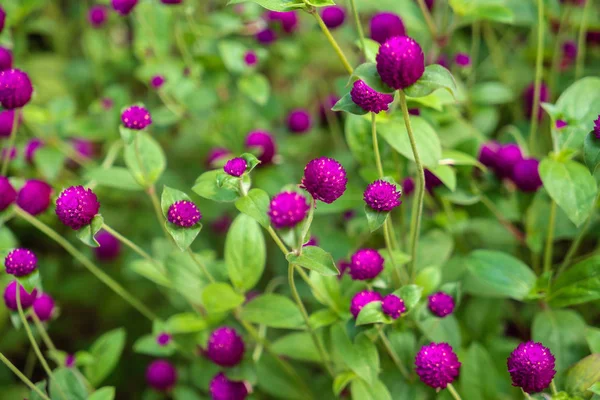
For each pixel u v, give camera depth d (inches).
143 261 29.1
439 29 34.0
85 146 37.0
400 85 22.5
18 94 27.2
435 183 28.5
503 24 37.2
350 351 24.9
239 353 26.5
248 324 27.5
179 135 37.3
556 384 24.9
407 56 22.2
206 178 25.0
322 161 23.2
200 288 27.5
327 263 23.5
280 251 33.9
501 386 27.1
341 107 24.2
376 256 24.9
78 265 35.3
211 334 27.1
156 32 35.4
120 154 35.9
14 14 36.5
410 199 30.2
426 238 29.0
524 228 30.7
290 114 35.9
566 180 25.5
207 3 40.9
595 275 26.2
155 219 35.7
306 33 38.6
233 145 34.1
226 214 35.9
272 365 29.0
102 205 36.1
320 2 24.5
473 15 29.6
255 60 34.4
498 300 28.9
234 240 26.9
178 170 37.0
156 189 35.8
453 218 29.4
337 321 25.6
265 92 34.1
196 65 35.7
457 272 28.8
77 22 45.6
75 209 24.1
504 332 30.2
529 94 33.3
